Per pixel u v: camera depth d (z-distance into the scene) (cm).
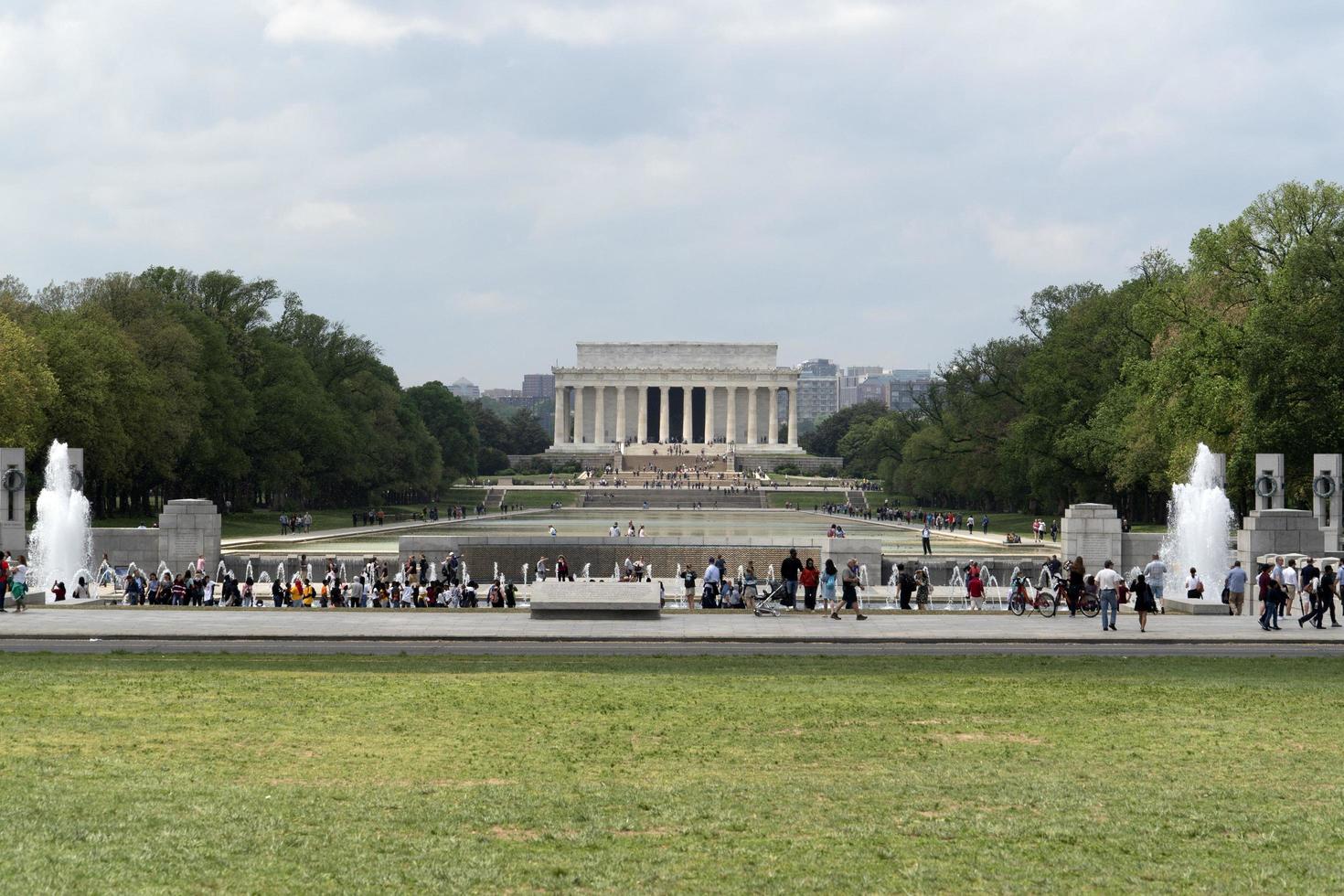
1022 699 3394
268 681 3594
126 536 7925
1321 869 1994
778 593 5712
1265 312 8412
